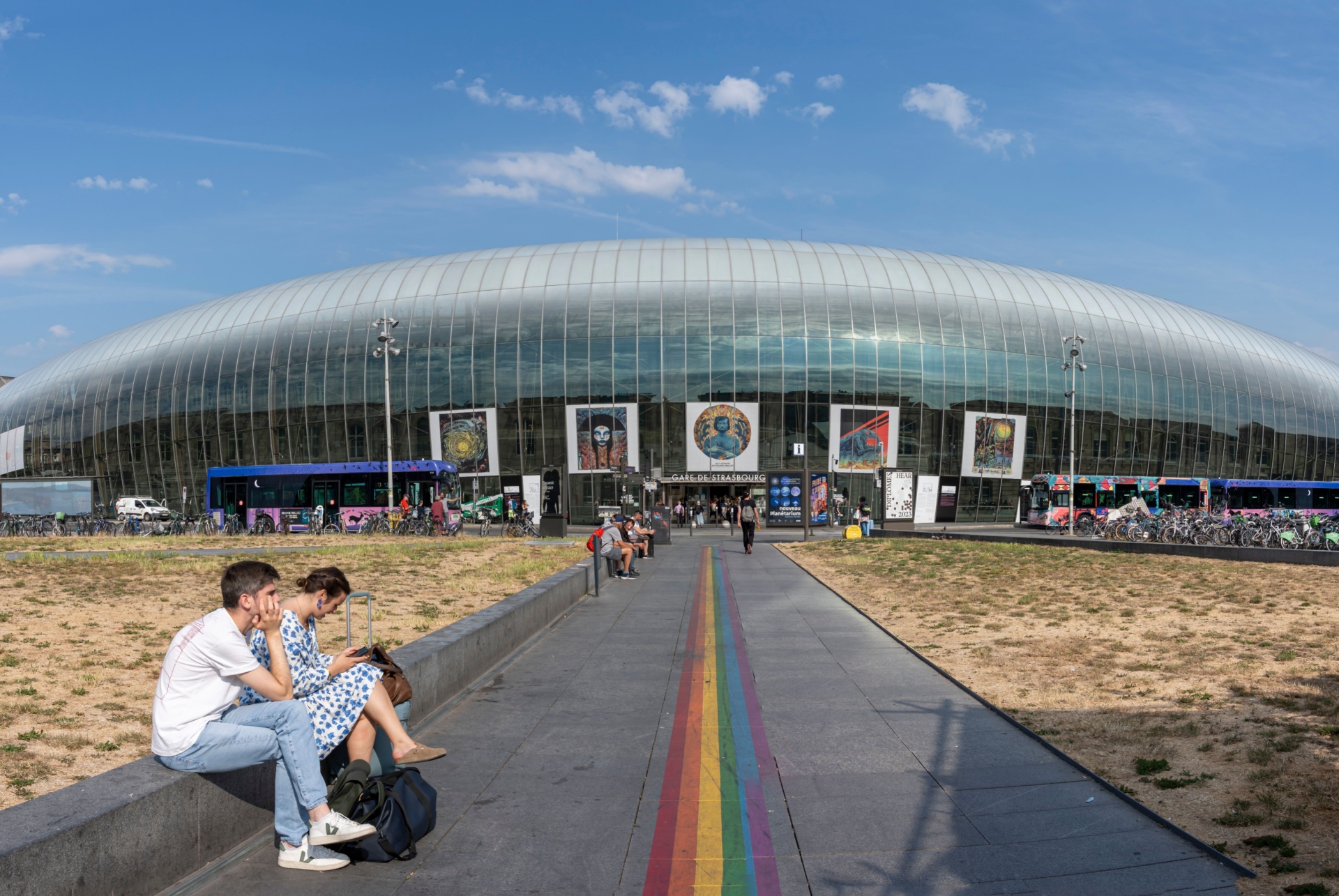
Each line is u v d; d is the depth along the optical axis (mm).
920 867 5121
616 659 11984
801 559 30625
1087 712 8523
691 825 5855
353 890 4840
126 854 4469
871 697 9539
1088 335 68000
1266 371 76562
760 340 61625
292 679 5680
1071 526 52500
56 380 79750
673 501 62875
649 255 64125
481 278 64250
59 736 7273
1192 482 57750
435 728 8398
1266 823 5527
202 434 68188
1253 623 13039
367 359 63844
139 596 15555
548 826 5848
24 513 53531
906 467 63031
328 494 47438
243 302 71062
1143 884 4797
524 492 61844
